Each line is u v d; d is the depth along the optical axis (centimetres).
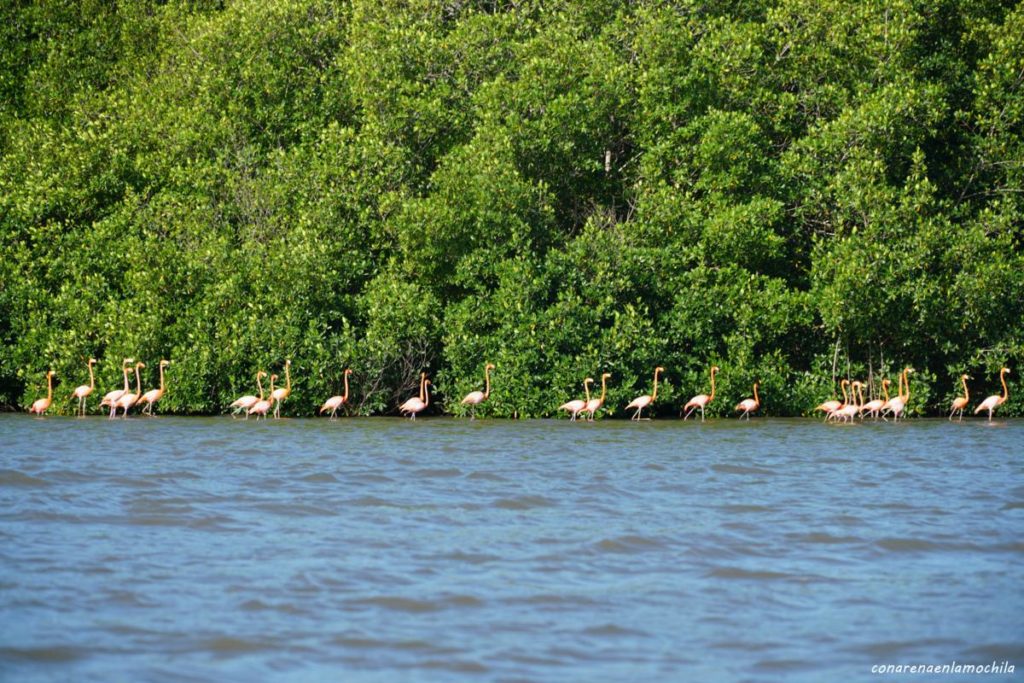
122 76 10862
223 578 3412
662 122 9062
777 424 8256
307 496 4731
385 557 3678
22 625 2964
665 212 8619
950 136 9625
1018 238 9606
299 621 3025
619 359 8544
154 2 11481
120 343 8400
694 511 4469
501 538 3953
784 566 3616
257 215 9025
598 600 3234
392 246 9031
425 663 2725
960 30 9869
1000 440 7138
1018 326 8856
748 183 8919
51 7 11125
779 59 9656
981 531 4122
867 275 8306
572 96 8856
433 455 6088
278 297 8538
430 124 9138
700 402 8462
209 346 8369
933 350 9169
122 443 6538
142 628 2955
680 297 8600
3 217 8875
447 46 9506
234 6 9919
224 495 4731
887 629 2998
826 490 5000
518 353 8444
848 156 8900
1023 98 9181
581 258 8625
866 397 9119
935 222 8769
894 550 3838
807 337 9238
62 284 8719
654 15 9356
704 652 2819
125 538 3919
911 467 5784
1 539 3878
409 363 8831
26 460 5694
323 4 10169
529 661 2745
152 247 8481
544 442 6794
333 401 8388
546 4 10031
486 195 8488
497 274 8519
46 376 8456
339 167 8894
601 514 4397
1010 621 3064
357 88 9219
